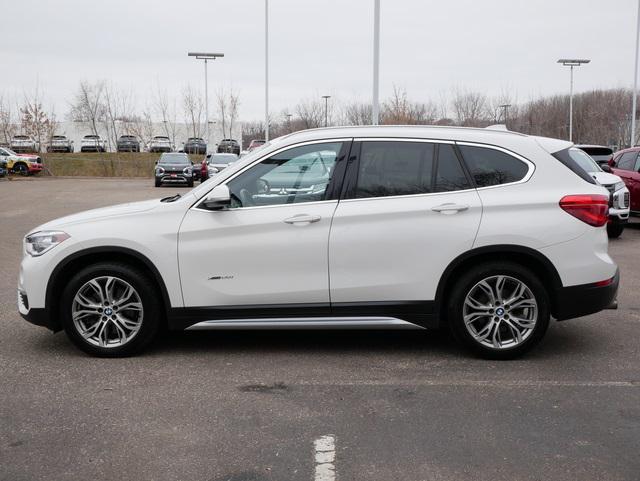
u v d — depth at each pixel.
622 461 3.45
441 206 4.98
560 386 4.59
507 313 5.08
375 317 5.07
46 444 3.66
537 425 3.91
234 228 5.04
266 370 4.94
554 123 51.53
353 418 4.02
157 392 4.46
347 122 45.91
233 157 30.81
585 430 3.84
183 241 5.06
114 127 60.41
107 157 49.03
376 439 3.72
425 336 5.87
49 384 4.62
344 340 5.75
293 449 3.59
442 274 5.02
